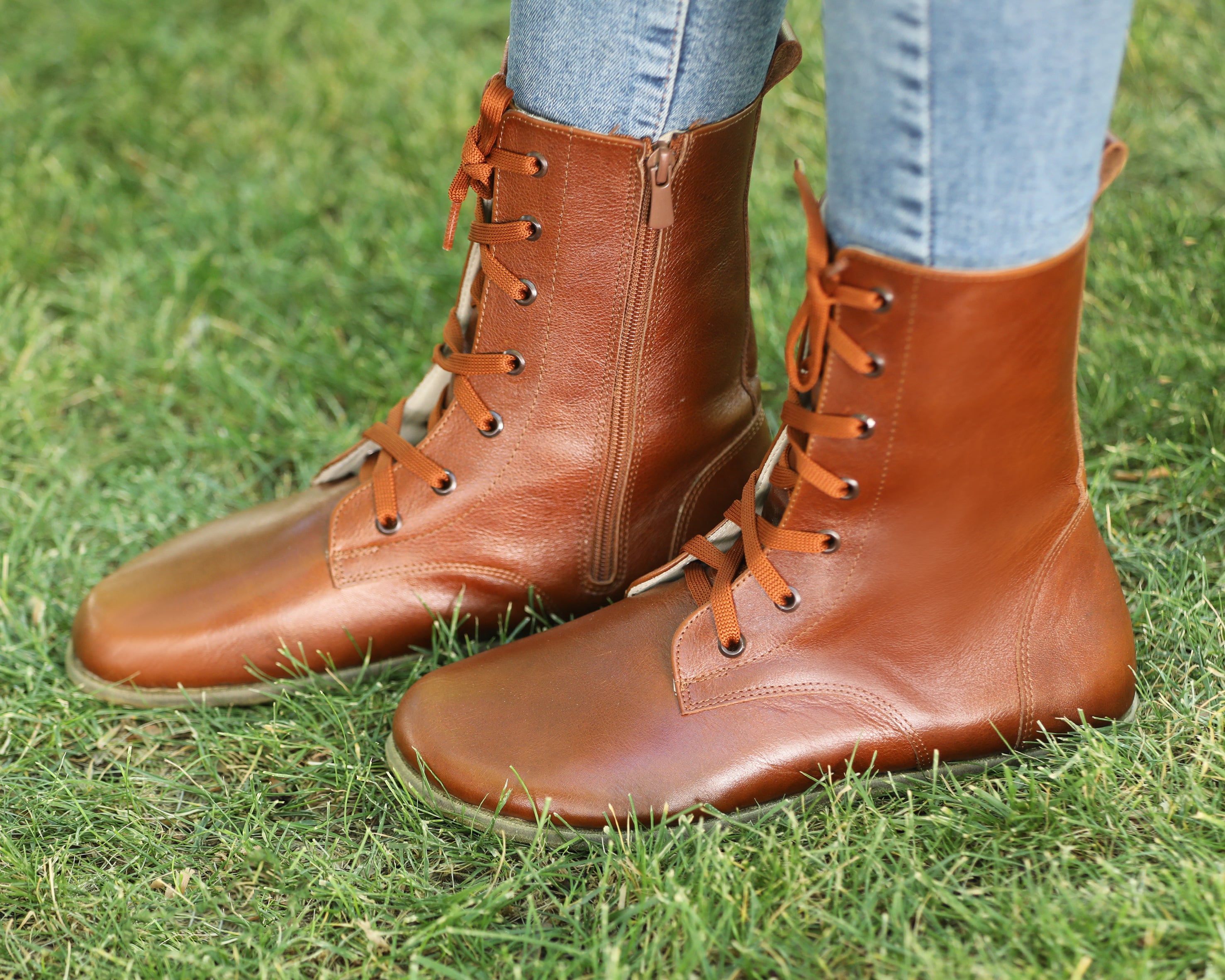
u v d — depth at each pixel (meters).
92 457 1.90
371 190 2.53
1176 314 1.84
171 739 1.38
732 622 1.16
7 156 2.66
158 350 2.07
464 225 2.36
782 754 1.15
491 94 1.22
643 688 1.17
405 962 1.08
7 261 2.31
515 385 1.30
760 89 1.21
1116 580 1.21
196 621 1.37
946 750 1.17
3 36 3.13
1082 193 0.95
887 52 0.88
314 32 3.09
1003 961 0.99
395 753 1.25
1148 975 0.94
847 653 1.15
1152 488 1.58
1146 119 2.34
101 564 1.65
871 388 1.04
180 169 2.68
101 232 2.47
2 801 1.29
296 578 1.37
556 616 1.42
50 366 2.06
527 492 1.33
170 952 1.08
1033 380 1.03
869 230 0.97
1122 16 0.87
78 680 1.41
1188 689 1.25
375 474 1.38
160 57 3.03
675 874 1.09
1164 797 1.12
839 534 1.12
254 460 1.87
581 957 1.03
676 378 1.30
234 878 1.19
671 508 1.39
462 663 1.27
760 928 1.06
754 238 2.28
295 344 2.10
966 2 0.83
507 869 1.17
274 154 2.67
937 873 1.09
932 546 1.11
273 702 1.41
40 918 1.15
